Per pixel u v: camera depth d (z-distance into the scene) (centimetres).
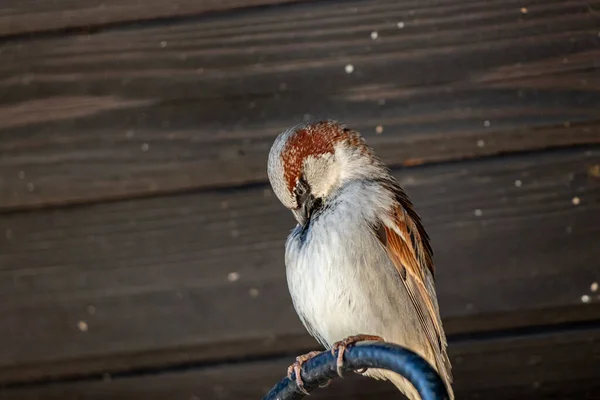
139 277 92
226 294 92
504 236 91
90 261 92
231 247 92
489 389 90
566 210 91
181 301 92
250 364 91
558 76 91
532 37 92
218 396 91
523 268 90
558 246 90
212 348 92
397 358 73
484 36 92
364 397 91
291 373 80
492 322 91
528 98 91
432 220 91
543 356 90
